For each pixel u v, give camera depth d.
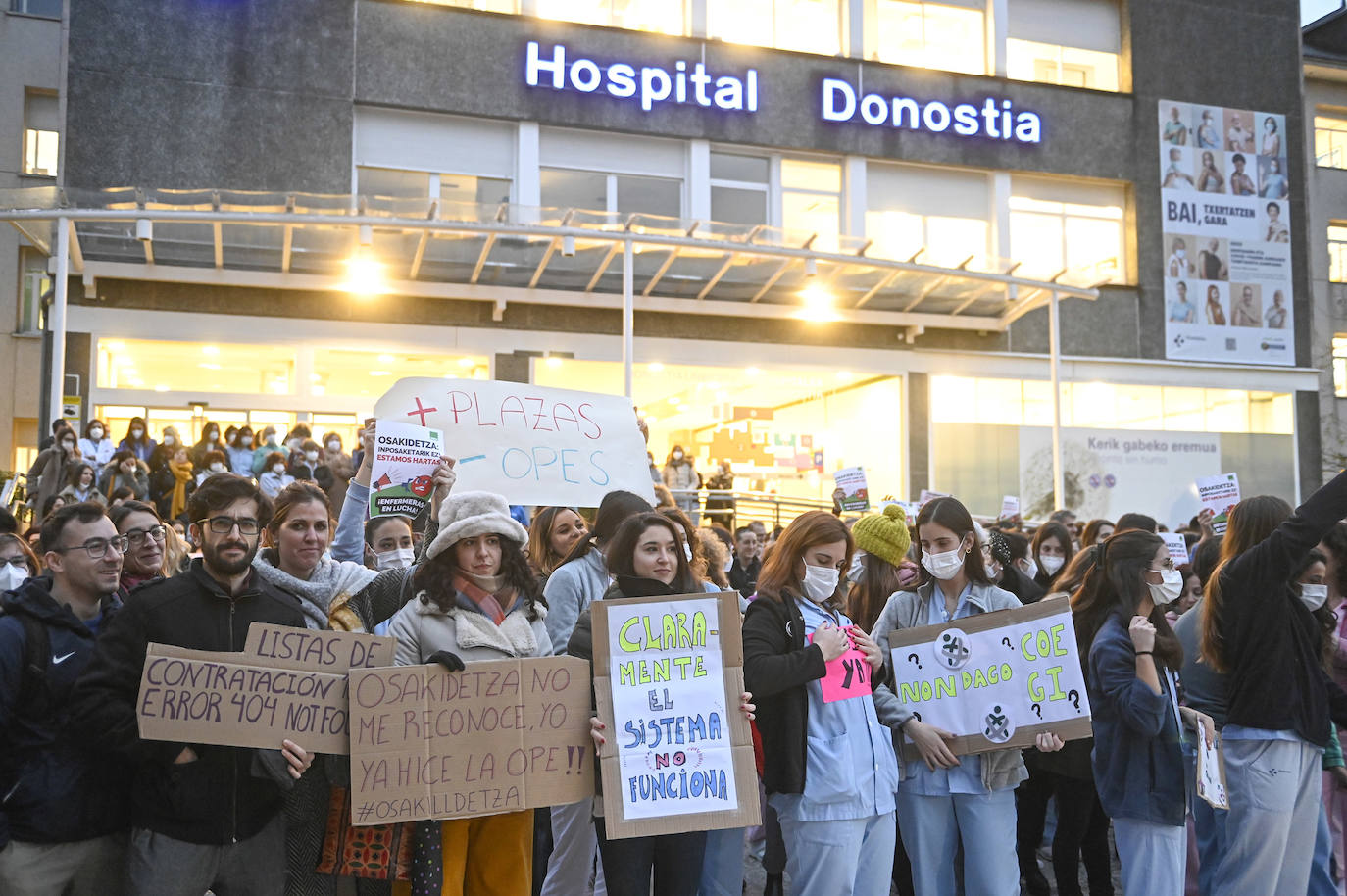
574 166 20.70
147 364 18.28
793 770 4.62
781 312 20.88
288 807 4.36
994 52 23.42
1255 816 5.40
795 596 4.94
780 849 6.35
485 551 4.45
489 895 4.45
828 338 21.89
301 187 19.05
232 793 4.07
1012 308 21.64
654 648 4.46
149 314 18.22
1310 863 5.55
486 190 20.22
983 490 22.52
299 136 19.11
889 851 4.84
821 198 22.19
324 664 4.07
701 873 4.73
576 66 20.52
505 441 6.75
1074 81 24.20
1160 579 5.37
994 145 23.06
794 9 22.39
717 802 4.38
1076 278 20.39
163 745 3.98
